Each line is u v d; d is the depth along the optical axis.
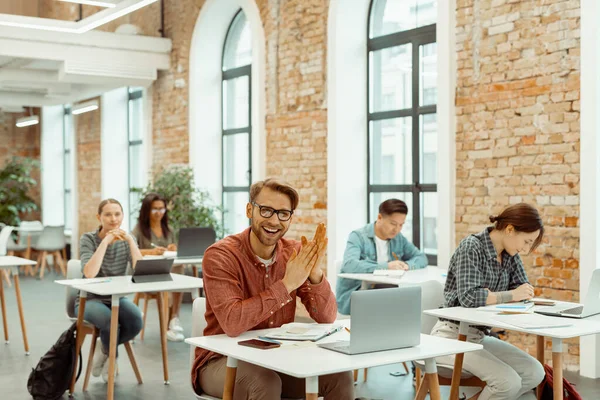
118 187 13.18
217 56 10.32
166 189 9.77
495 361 3.64
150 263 5.21
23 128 15.98
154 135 11.12
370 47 7.86
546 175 5.70
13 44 9.29
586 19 5.39
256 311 3.20
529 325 3.44
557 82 5.62
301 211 8.26
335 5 7.68
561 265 5.61
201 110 10.23
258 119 8.85
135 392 5.24
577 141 5.49
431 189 7.18
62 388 5.01
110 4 6.97
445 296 4.13
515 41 5.90
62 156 15.86
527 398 4.52
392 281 5.12
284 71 8.48
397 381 5.45
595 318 3.70
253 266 3.40
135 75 10.30
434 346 3.06
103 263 5.61
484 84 6.13
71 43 9.70
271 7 8.63
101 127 13.11
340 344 3.02
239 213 10.15
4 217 15.19
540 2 5.72
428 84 7.23
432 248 7.23
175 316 7.19
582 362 5.53
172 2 10.54
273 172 8.70
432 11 7.18
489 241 4.05
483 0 6.12
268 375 3.09
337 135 7.70
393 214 5.73
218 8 9.86
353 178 7.83
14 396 5.14
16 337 7.26
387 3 7.69
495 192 6.06
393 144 7.63
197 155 10.21
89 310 5.14
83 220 14.07
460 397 4.47
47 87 11.50
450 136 6.38
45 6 9.45
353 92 7.82
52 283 11.84
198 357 3.40
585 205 5.41
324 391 3.27
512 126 5.93
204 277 3.34
